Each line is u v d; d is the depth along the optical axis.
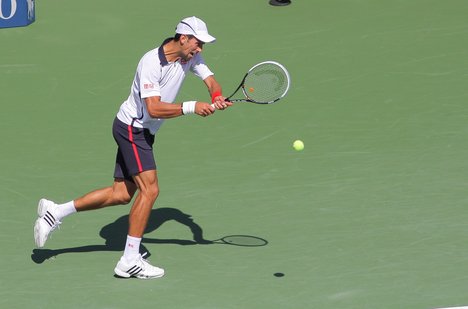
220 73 47.56
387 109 44.66
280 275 31.23
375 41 50.59
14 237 34.12
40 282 30.95
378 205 36.28
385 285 30.48
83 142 42.12
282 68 31.62
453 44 50.22
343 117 44.00
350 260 32.22
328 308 29.08
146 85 30.27
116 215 36.06
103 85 46.78
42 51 49.69
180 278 31.12
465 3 54.56
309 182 38.31
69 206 31.97
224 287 30.48
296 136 42.47
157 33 51.31
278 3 54.28
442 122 43.41
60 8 53.84
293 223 35.00
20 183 38.47
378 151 41.00
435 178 38.44
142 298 29.83
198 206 36.53
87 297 29.92
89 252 33.09
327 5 54.44
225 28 51.97
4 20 51.38
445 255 32.47
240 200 36.94
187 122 43.75
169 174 39.28
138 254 31.00
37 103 45.34
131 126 30.78
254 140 42.22
